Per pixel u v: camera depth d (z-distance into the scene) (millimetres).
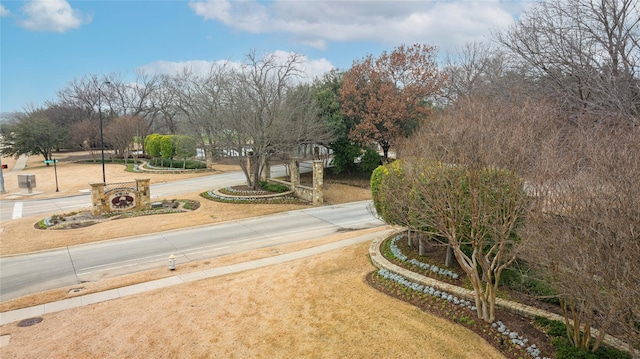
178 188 29578
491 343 7715
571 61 15234
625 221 5297
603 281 5613
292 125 25969
